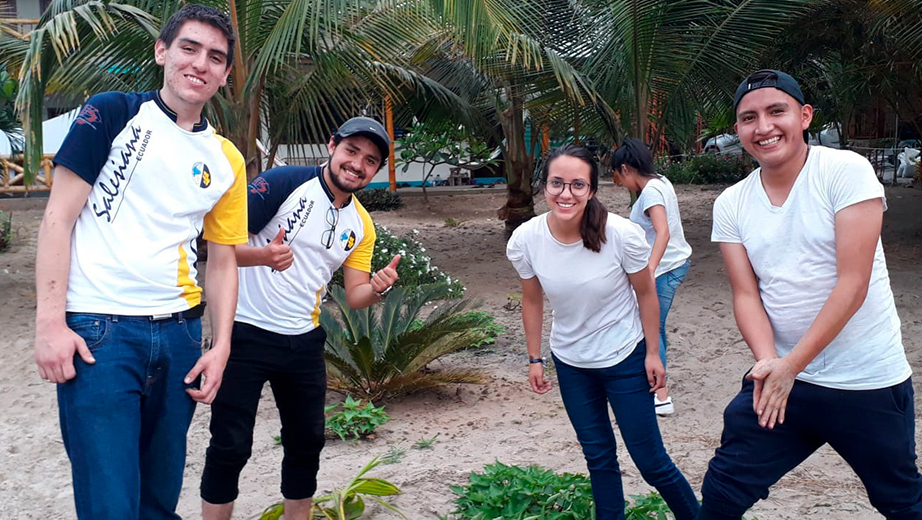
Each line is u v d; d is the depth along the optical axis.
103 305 2.56
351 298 3.76
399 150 21.11
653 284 3.44
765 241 2.94
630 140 5.42
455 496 4.28
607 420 3.59
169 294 2.69
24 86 7.38
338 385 6.11
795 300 2.89
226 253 3.01
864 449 2.84
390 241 10.39
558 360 3.61
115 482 2.49
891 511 2.93
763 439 2.88
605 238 3.33
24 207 17.58
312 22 7.93
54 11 8.53
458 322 6.12
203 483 3.44
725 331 7.79
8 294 9.99
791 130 2.82
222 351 2.89
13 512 4.38
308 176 3.44
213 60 2.70
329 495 4.05
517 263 3.64
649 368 3.46
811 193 2.83
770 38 9.90
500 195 20.52
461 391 6.39
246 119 8.87
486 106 13.40
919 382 6.05
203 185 2.77
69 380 2.52
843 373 2.80
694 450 4.95
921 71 10.68
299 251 3.42
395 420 5.77
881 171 20.86
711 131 15.95
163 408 2.75
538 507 3.92
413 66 11.93
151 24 7.70
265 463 4.95
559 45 10.63
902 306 8.38
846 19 10.72
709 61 10.07
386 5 8.53
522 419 5.70
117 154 2.61
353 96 10.26
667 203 5.30
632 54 10.02
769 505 4.15
